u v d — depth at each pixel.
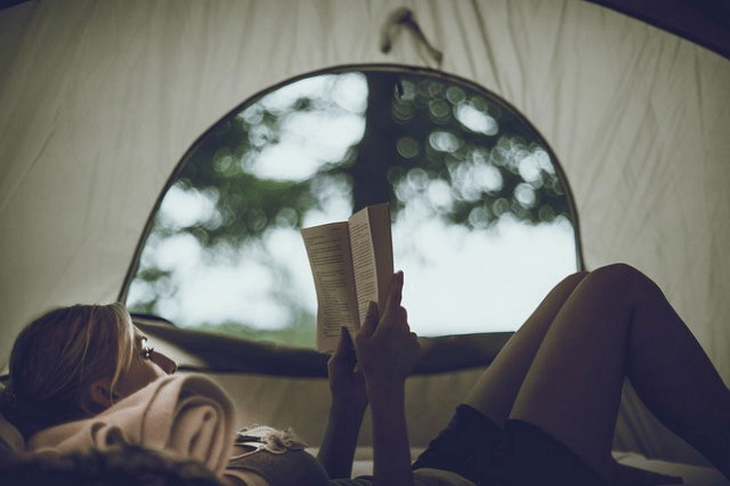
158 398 0.98
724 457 1.25
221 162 9.84
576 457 1.21
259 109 9.82
